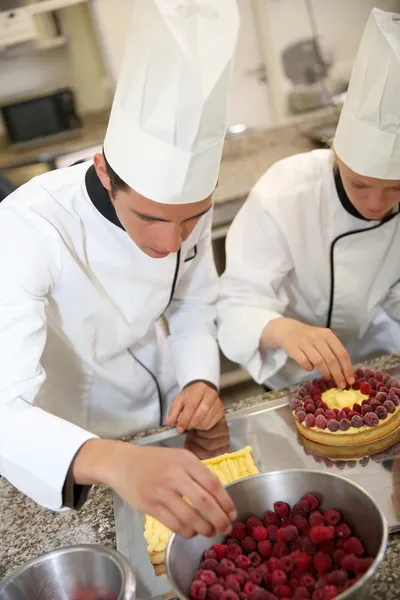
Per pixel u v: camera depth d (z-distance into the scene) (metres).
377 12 1.10
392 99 1.11
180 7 0.86
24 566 0.87
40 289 1.04
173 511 0.75
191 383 1.28
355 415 1.08
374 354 1.63
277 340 1.29
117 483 0.81
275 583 0.73
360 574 0.71
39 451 0.89
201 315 1.39
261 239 1.43
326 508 0.84
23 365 0.97
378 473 1.00
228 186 2.40
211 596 0.72
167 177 0.92
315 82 2.84
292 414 1.19
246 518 0.86
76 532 1.01
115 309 1.20
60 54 2.96
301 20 2.72
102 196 1.09
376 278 1.49
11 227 1.04
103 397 1.34
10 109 2.93
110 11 2.84
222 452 1.12
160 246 0.98
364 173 1.20
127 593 0.78
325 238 1.43
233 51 0.89
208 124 0.90
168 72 0.87
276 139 2.77
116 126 0.96
